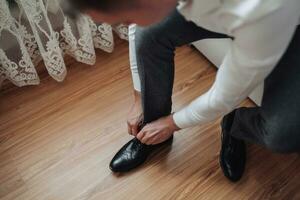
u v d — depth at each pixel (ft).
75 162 3.63
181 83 4.19
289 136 2.57
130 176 3.51
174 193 3.40
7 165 3.63
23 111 4.01
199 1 1.79
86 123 3.90
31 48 4.07
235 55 1.97
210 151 3.65
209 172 3.51
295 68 2.46
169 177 3.50
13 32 3.60
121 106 4.03
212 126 3.81
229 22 1.80
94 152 3.69
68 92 4.15
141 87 3.03
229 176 3.42
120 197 3.40
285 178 3.44
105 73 4.31
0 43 3.69
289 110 2.46
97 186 3.47
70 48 4.25
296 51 2.48
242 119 3.01
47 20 3.58
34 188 3.48
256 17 1.67
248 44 1.81
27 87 4.21
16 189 3.47
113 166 3.50
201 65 4.35
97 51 4.51
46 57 3.89
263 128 2.73
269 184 3.41
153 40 2.68
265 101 2.64
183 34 2.65
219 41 3.76
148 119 3.31
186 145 3.70
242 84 2.11
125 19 1.66
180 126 2.98
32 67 3.97
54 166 3.61
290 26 1.79
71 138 3.80
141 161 3.53
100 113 3.98
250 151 3.62
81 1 1.54
